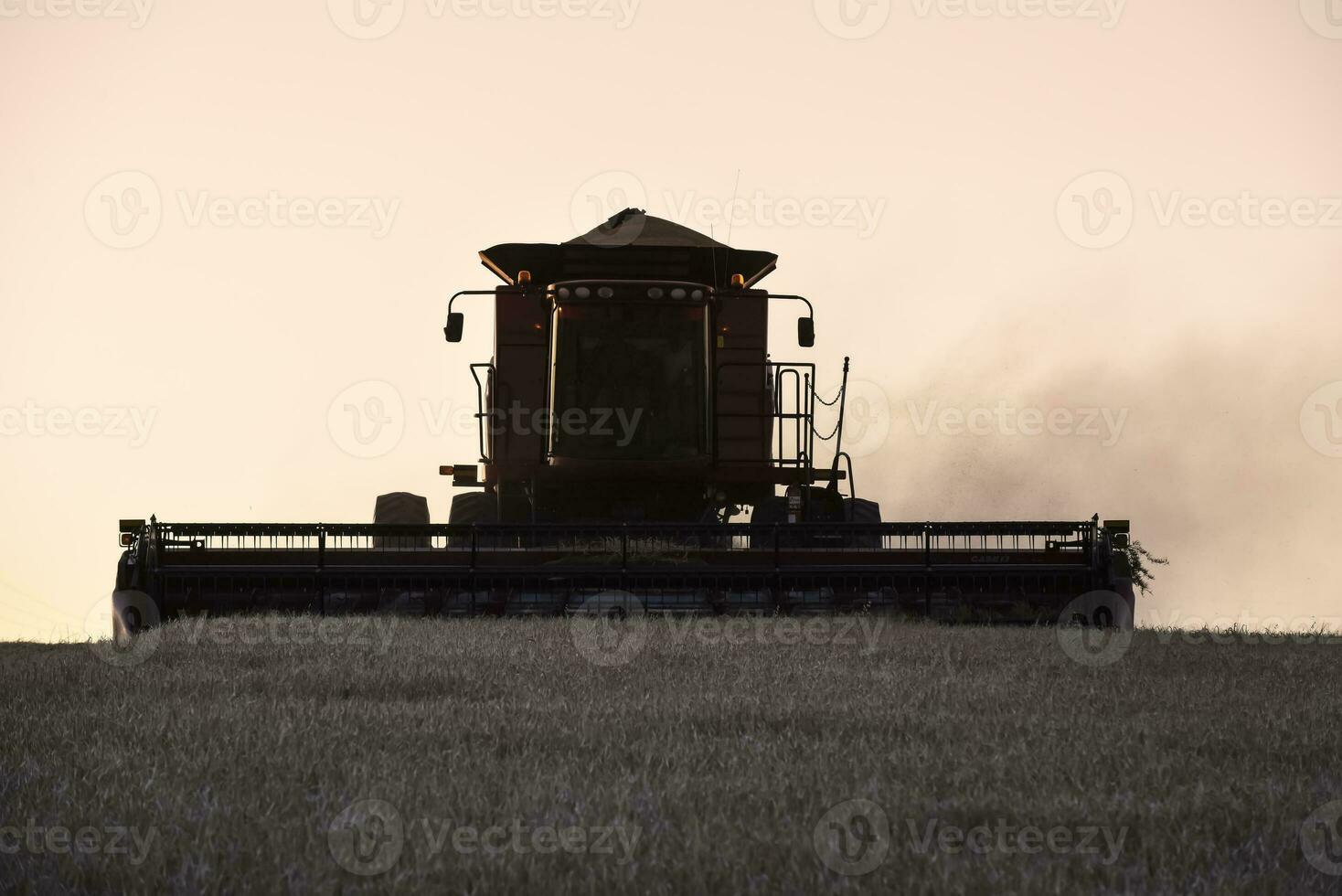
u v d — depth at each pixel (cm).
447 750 2317
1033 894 1514
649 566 5525
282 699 2986
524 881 1562
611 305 6297
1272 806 1895
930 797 1969
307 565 5512
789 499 6341
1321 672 3706
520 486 6569
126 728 2561
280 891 1525
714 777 2095
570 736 2459
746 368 6481
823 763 2208
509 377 6488
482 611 5484
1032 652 4112
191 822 1828
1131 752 2336
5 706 2903
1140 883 1555
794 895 1513
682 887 1527
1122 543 5575
